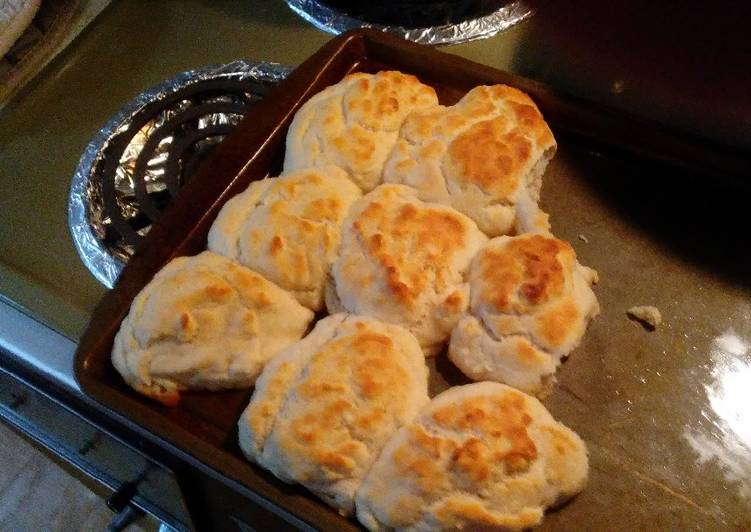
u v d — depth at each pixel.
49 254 0.42
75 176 0.44
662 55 0.40
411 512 0.31
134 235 0.41
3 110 0.48
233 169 0.42
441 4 0.50
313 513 0.32
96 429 0.43
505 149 0.40
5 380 0.45
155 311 0.36
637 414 0.37
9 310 0.40
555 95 0.44
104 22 0.52
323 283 0.38
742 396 0.37
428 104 0.43
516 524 0.32
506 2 0.50
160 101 0.47
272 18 0.51
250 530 0.45
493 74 0.45
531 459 0.32
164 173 0.44
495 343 0.36
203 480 0.41
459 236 0.38
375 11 0.50
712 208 0.42
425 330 0.37
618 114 0.43
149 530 0.66
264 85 0.48
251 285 0.37
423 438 0.32
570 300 0.36
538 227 0.39
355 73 0.45
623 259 0.41
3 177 0.45
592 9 0.41
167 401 0.36
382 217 0.38
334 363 0.34
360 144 0.41
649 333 0.39
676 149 0.43
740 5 0.37
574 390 0.38
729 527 0.34
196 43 0.51
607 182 0.43
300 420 0.33
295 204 0.39
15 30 0.48
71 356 0.39
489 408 0.33
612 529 0.34
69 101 0.48
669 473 0.35
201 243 0.41
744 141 0.42
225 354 0.36
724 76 0.39
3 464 0.70
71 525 0.67
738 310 0.39
